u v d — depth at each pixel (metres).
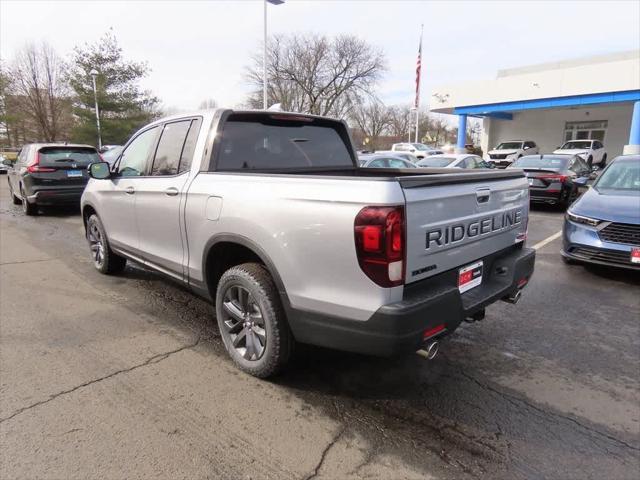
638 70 20.52
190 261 3.58
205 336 3.87
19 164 11.16
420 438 2.58
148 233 4.12
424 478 2.28
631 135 21.20
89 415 2.72
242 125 3.68
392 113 67.56
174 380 3.15
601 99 21.89
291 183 2.72
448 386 3.15
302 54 40.19
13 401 2.85
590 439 2.60
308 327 2.70
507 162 25.38
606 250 5.45
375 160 11.28
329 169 4.32
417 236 2.45
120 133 33.31
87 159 10.68
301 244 2.62
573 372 3.37
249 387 3.08
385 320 2.36
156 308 4.49
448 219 2.66
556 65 34.94
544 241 8.16
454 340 3.89
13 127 36.94
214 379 3.17
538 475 2.31
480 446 2.52
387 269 2.34
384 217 2.30
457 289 2.65
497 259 3.30
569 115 29.19
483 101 26.22
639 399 3.02
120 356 3.48
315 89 41.69
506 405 2.93
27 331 3.91
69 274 5.62
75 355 3.49
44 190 10.08
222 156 3.51
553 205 12.35
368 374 3.29
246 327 3.19
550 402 2.97
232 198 3.04
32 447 2.43
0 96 35.00
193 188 3.43
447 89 27.75
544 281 5.62
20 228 9.05
